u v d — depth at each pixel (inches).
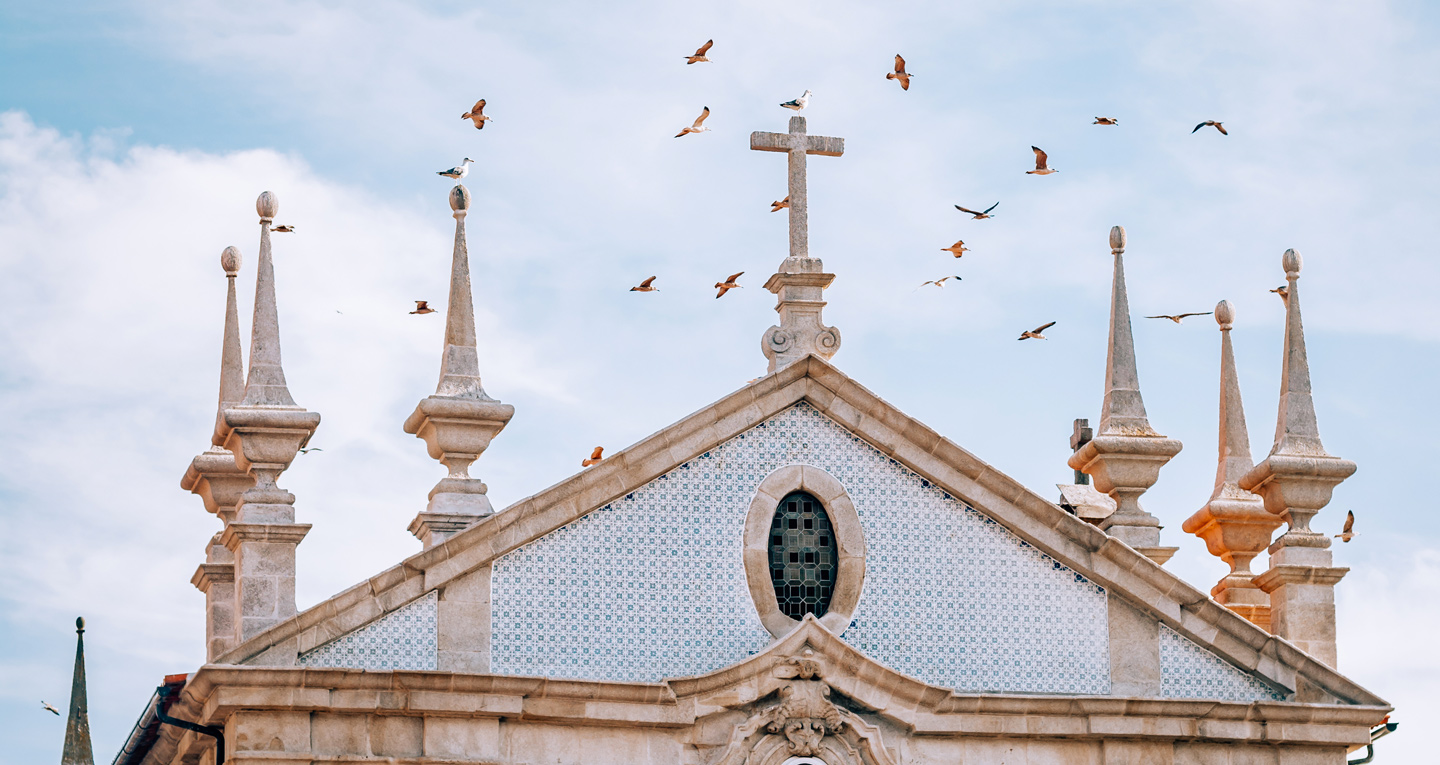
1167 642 1032.8
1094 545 1028.5
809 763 971.3
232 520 991.6
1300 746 1031.0
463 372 998.4
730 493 1003.9
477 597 962.7
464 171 1021.2
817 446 1019.3
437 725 941.2
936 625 1012.5
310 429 971.9
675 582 987.9
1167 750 1018.7
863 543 1011.3
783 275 1030.4
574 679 949.2
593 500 983.0
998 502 1025.5
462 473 989.8
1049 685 1016.2
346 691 927.7
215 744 981.2
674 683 962.7
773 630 991.0
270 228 1002.1
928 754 995.3
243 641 926.4
